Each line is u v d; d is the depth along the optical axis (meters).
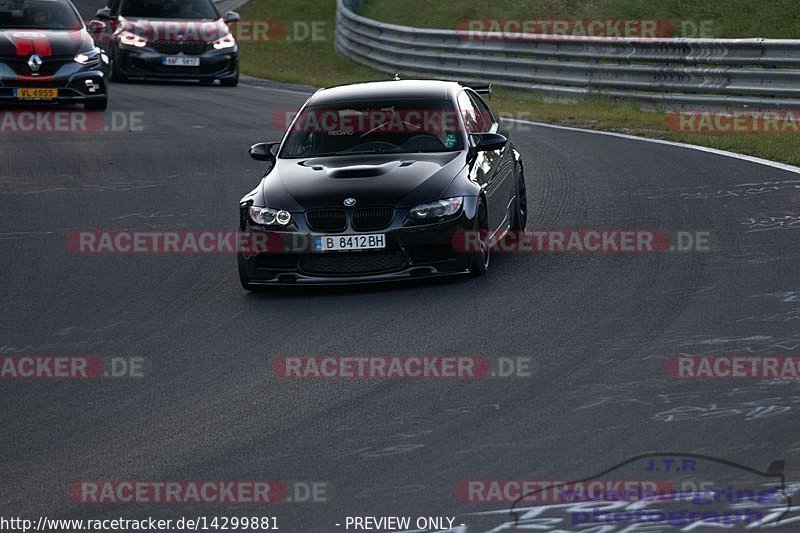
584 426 17.83
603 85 70.50
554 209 37.78
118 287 30.45
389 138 31.61
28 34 62.06
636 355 21.45
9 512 15.79
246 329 25.59
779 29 89.44
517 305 26.00
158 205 41.34
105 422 19.62
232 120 62.91
